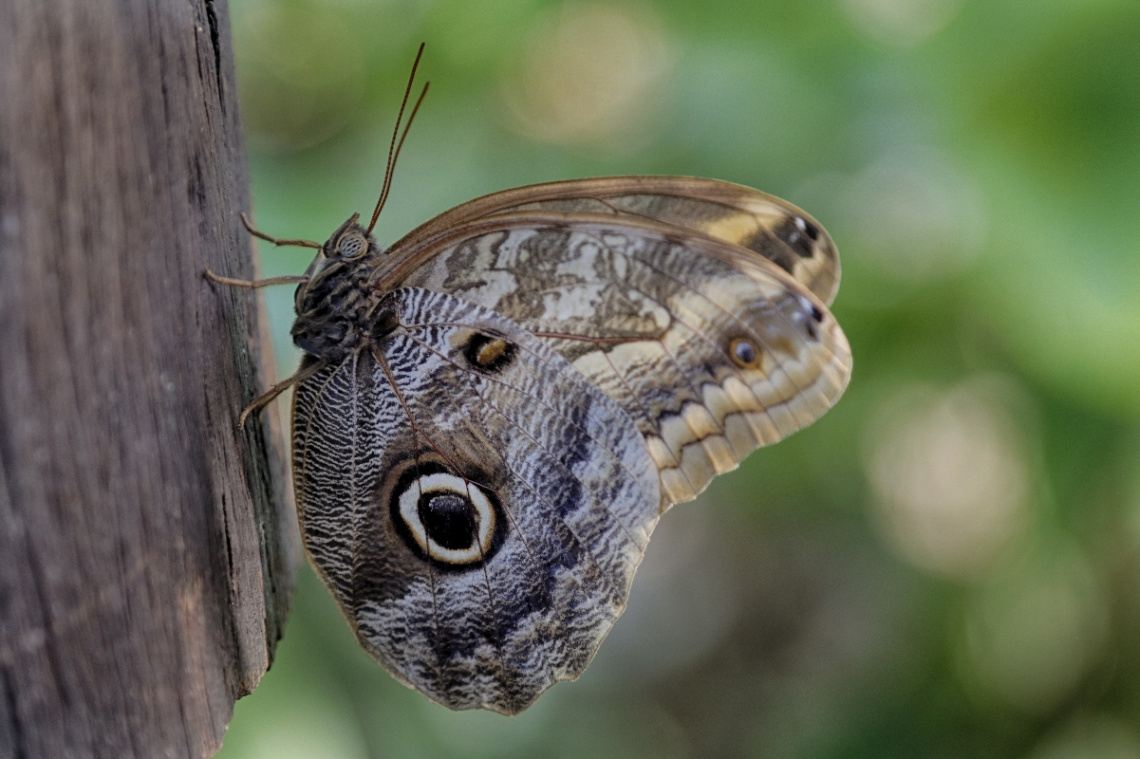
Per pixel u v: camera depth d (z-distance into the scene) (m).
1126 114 1.08
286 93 1.15
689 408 1.03
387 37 1.14
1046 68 1.08
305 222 1.10
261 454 1.01
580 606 1.03
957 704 1.15
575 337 1.02
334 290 1.02
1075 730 1.14
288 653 1.08
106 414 0.97
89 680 0.97
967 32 1.10
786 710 1.41
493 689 1.02
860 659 1.29
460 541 1.02
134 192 0.97
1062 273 1.07
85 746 0.97
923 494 1.23
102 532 0.97
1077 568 1.13
